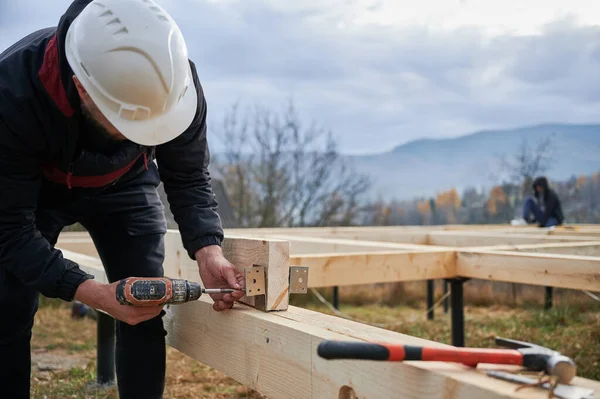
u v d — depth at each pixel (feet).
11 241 5.82
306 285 6.35
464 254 11.60
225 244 7.08
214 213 6.83
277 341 5.55
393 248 12.88
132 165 6.74
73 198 6.57
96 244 7.39
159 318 7.16
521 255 10.51
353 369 4.61
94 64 5.32
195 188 6.81
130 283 5.55
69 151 5.72
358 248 13.62
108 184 6.43
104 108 5.39
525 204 27.50
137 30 5.37
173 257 9.12
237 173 47.21
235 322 6.25
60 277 5.77
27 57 5.55
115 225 7.05
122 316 5.74
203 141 6.68
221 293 6.28
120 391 7.18
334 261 10.52
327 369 4.89
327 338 4.88
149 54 5.35
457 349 3.92
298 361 5.23
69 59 5.37
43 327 17.67
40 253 5.82
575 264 9.72
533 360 3.78
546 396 3.48
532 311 21.81
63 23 5.56
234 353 6.27
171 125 5.72
